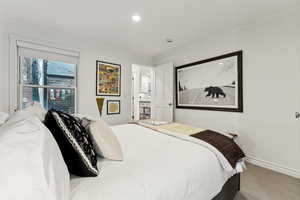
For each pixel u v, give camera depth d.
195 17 2.23
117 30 2.66
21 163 0.47
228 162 1.19
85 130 1.02
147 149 1.21
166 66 3.82
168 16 2.21
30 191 0.45
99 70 3.25
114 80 3.50
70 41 2.86
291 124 1.99
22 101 2.44
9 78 2.30
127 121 3.73
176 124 2.21
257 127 2.31
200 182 0.96
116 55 3.52
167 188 0.78
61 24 2.46
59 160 0.61
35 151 0.50
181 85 3.54
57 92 2.79
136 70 5.61
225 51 2.71
